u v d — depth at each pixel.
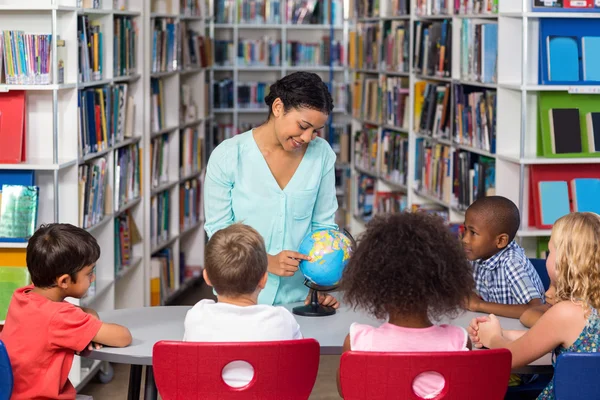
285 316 2.52
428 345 2.30
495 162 4.82
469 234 3.33
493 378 2.24
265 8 10.04
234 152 3.07
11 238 4.03
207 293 7.02
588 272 2.49
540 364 2.60
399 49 6.86
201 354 2.27
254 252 2.49
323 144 3.18
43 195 4.26
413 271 2.23
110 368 4.80
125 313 3.05
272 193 3.07
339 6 10.08
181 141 6.87
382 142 7.45
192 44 7.31
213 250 2.50
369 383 2.21
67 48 4.27
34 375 2.69
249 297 2.53
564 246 2.53
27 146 4.25
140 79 5.69
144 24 5.70
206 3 8.30
